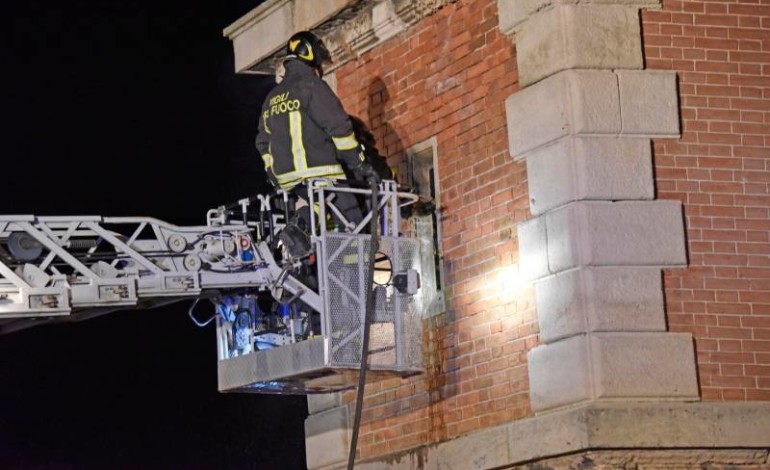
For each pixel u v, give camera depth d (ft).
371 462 43.98
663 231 37.06
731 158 38.01
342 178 40.29
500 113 39.99
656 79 37.68
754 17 38.83
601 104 37.19
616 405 35.94
